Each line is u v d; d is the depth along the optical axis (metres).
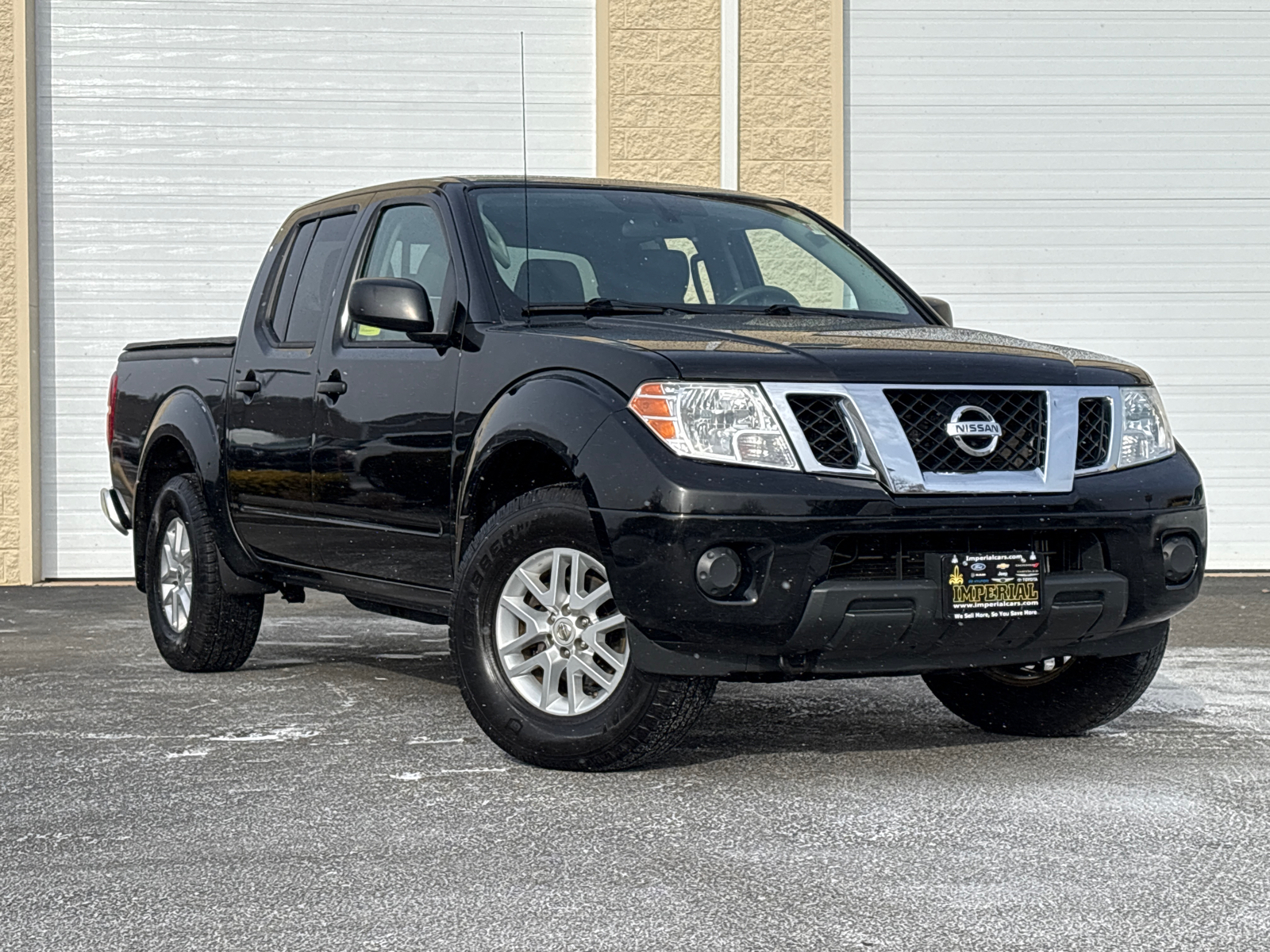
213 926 3.83
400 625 10.36
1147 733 6.28
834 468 5.13
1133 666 5.93
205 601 7.83
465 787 5.29
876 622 5.11
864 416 5.18
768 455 5.10
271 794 5.21
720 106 14.52
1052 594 5.36
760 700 7.12
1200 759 5.74
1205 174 14.84
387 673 8.06
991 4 14.71
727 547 5.03
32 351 14.07
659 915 3.89
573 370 5.51
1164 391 14.88
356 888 4.14
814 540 5.04
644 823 4.79
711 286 6.61
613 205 6.88
